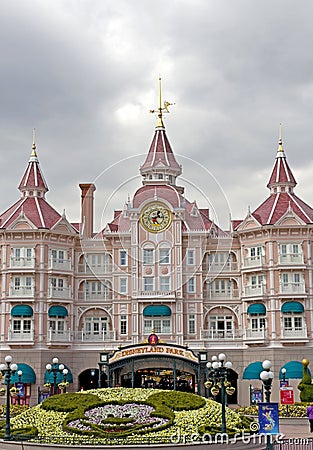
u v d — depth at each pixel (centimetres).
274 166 8106
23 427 3875
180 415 3875
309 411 4634
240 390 7394
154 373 7544
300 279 7500
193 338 7656
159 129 8550
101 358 6919
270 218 7650
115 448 3372
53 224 7725
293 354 7306
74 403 4094
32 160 8156
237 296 7844
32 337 7381
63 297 7656
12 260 7556
